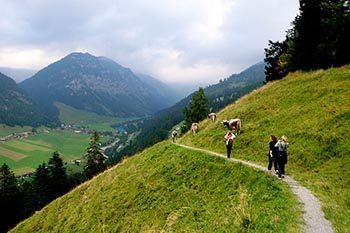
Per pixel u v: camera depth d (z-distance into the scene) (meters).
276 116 44.19
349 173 26.75
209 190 30.05
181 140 54.59
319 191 23.84
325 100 41.69
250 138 41.22
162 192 35.03
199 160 36.03
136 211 35.03
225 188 28.72
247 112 50.47
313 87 47.50
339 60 54.81
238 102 59.41
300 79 53.56
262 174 27.56
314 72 55.09
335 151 30.73
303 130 36.81
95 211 40.16
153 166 41.59
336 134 32.78
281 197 22.31
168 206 32.06
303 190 24.00
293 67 62.91
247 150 39.31
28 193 94.00
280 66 67.25
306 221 18.31
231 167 31.27
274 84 58.41
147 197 35.97
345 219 18.47
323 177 27.48
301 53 59.75
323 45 56.12
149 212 33.34
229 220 21.83
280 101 48.81
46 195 93.44
